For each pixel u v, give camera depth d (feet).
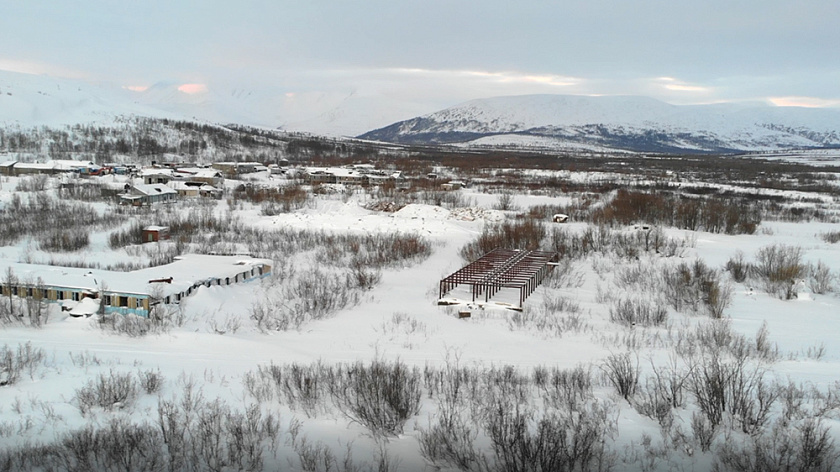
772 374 82.33
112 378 72.23
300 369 79.15
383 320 118.21
